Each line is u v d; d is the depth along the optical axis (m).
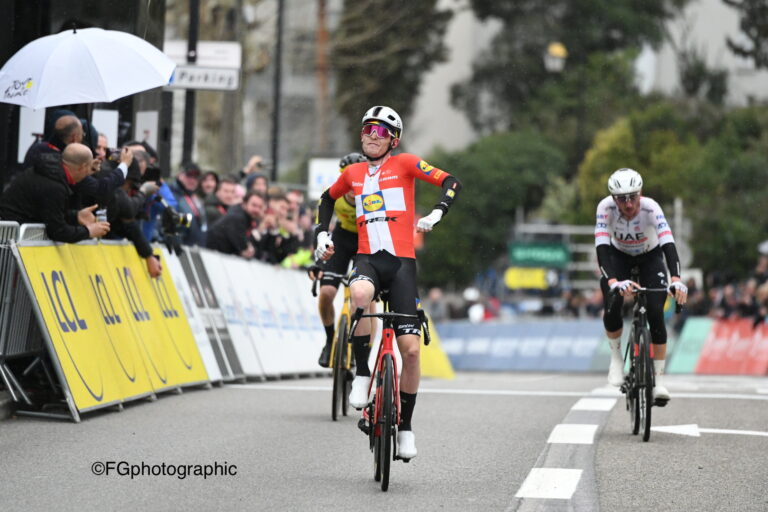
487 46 131.38
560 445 22.42
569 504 17.05
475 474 19.33
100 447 20.84
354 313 18.72
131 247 29.09
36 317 23.50
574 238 115.56
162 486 17.78
